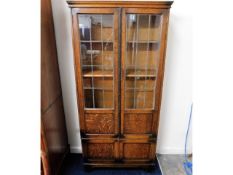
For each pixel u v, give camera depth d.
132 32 1.62
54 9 1.78
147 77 1.74
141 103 1.82
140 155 1.91
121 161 1.93
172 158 2.21
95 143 1.85
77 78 1.64
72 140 2.25
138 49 1.68
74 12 1.46
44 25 1.55
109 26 1.60
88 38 1.63
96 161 1.93
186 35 1.83
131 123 1.78
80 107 1.73
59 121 1.92
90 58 1.70
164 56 1.56
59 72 1.94
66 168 2.04
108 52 1.69
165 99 2.06
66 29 1.83
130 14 1.49
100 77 1.74
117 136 1.82
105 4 1.44
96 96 1.81
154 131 1.80
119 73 1.60
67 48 1.89
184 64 1.92
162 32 1.50
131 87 1.76
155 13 1.46
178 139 2.22
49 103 1.64
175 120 2.14
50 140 1.65
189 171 2.01
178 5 1.75
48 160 1.60
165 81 1.99
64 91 2.04
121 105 1.71
